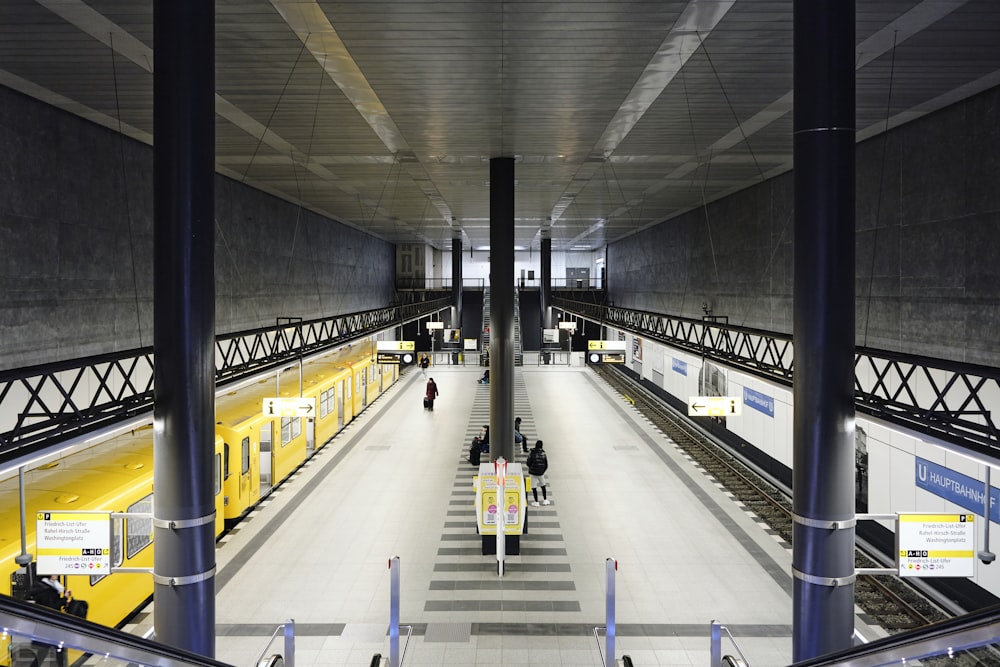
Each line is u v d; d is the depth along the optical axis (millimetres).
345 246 31125
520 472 11148
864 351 7410
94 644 3975
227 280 17516
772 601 9656
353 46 8695
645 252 33656
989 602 9445
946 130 10398
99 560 6973
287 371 20938
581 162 16234
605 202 23484
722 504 14008
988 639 3535
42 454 5602
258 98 11188
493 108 11594
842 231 6121
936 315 10609
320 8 7586
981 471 9648
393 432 20906
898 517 6426
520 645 8414
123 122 11789
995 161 9359
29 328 10133
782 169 16531
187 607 6312
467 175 18062
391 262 44375
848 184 6113
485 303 49562
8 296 9672
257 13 7789
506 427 13484
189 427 6285
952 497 10375
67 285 11078
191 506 6324
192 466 6312
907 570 6410
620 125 12742
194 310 6242
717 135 13484
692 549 11562
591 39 8438
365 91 10836
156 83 6152
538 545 11727
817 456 6234
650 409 24938
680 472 16453
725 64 9375
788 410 16312
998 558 9266
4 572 6656
